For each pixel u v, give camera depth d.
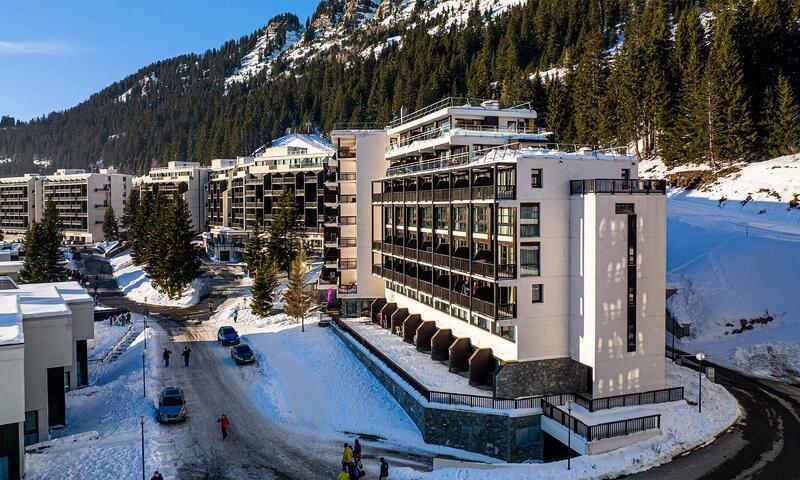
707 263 58.38
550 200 38.53
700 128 95.94
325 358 53.09
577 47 157.88
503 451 35.06
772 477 28.05
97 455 33.34
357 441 32.38
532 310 38.47
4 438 29.36
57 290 50.31
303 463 33.34
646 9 158.62
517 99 126.31
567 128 116.00
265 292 72.88
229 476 31.50
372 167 65.62
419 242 53.09
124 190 189.38
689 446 31.77
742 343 48.56
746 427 34.25
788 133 88.19
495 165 37.84
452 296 45.00
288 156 136.50
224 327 63.00
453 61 179.38
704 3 168.00
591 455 30.78
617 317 37.00
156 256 92.81
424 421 36.94
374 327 60.75
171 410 39.22
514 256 38.03
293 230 98.31
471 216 42.16
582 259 37.59
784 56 102.62
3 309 36.06
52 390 38.41
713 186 90.12
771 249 57.31
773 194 79.31
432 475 30.03
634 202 37.28
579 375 39.16
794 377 42.84
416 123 58.50
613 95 111.81
